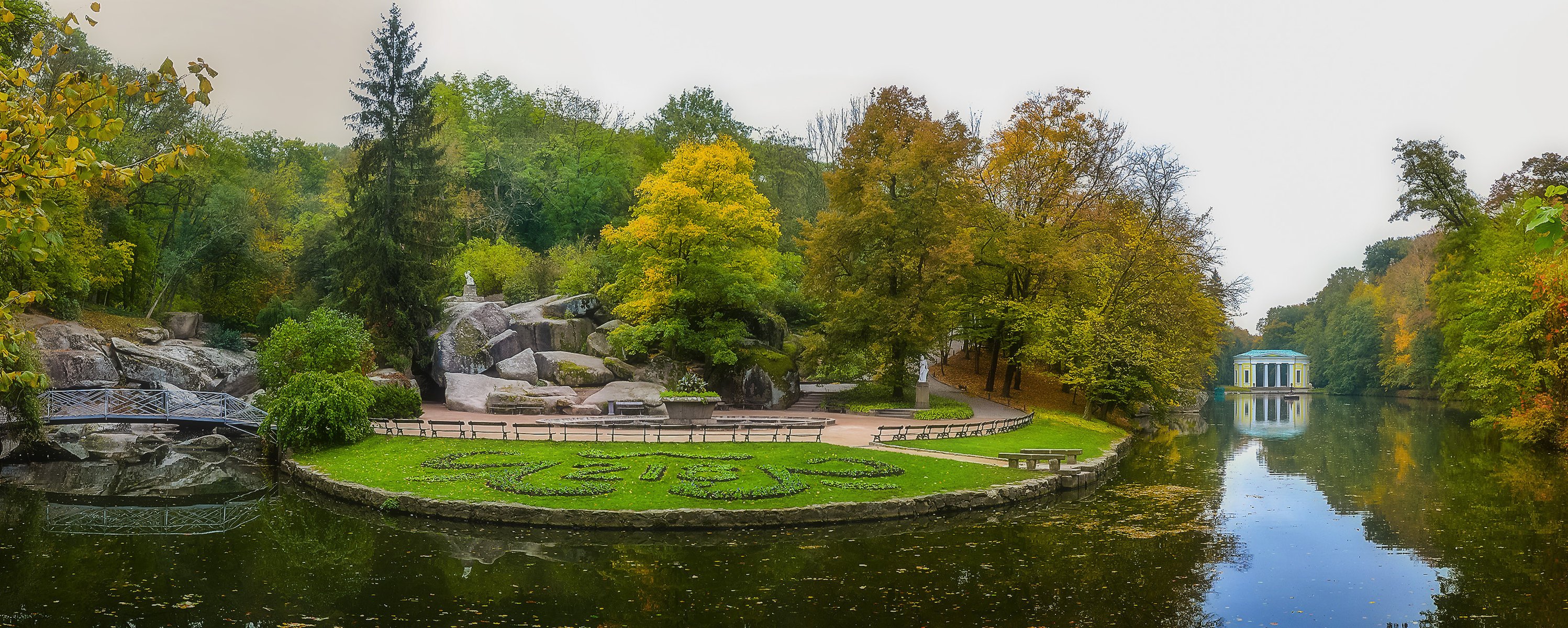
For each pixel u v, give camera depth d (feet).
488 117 242.78
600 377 134.51
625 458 81.25
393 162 136.77
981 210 141.69
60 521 67.05
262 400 104.17
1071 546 59.41
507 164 216.95
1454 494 83.25
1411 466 105.40
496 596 47.32
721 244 138.82
